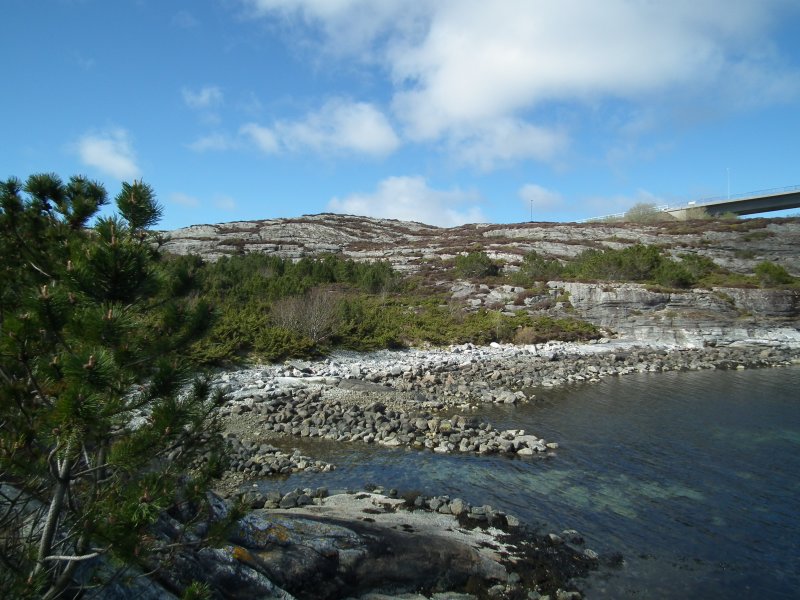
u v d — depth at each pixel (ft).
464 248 211.20
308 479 41.78
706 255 183.21
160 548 16.17
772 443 52.60
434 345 116.06
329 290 149.28
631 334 128.98
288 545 24.36
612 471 44.65
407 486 40.60
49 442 13.85
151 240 17.56
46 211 20.29
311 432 54.13
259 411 60.70
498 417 63.16
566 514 36.14
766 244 186.50
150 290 15.43
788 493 40.16
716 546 32.12
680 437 54.80
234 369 80.23
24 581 13.01
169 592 18.35
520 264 178.19
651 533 33.60
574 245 204.13
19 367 14.99
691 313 129.39
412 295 157.58
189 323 17.26
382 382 80.64
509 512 36.17
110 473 16.58
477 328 122.72
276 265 170.19
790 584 28.32
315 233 264.93
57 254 17.44
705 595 27.09
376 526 29.50
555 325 128.06
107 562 16.99
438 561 27.09
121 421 14.97
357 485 40.65
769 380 87.81
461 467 45.24
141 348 15.62
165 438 14.61
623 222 248.11
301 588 23.02
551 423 60.39
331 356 96.37
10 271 17.46
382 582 25.38
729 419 62.28
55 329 14.03
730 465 46.29
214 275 132.16
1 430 14.57
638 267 151.43
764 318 130.00
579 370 94.63
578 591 26.99
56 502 14.48
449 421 57.88
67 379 13.12
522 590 26.61
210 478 16.58
